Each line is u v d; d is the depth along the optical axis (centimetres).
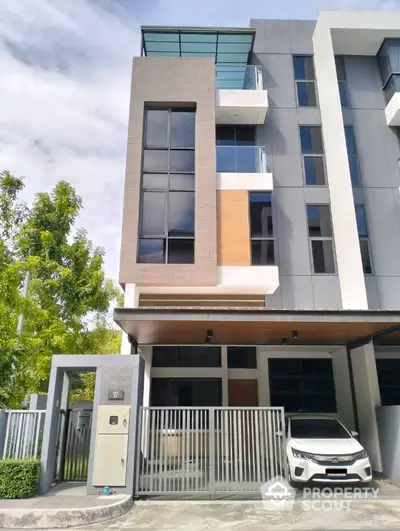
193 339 1164
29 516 637
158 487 795
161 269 1184
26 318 1142
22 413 827
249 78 1491
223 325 953
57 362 845
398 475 944
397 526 625
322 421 1006
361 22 1538
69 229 1436
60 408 885
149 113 1359
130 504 735
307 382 1338
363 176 1446
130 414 809
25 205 1187
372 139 1494
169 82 1369
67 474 895
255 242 1260
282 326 963
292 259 1332
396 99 1448
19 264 984
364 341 1127
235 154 1342
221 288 1220
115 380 828
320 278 1314
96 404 815
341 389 1283
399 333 1091
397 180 1442
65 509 651
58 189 1455
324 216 1389
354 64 1602
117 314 887
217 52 1553
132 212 1228
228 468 803
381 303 1311
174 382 1296
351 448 862
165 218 1246
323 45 1536
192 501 768
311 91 1547
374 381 1109
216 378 1299
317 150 1471
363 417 1131
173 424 823
